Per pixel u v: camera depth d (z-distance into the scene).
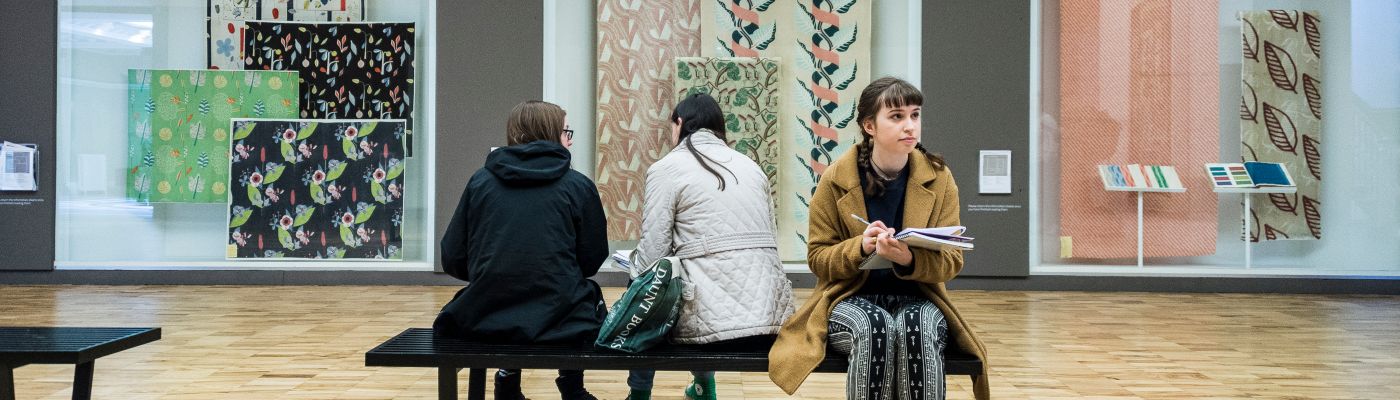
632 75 7.01
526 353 2.12
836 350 2.11
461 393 3.18
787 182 7.02
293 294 6.43
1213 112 6.87
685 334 2.23
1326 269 6.96
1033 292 6.81
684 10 7.04
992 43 6.90
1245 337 4.57
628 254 2.55
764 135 6.93
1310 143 6.92
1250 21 6.91
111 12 7.20
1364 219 6.96
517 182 2.35
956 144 6.93
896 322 2.03
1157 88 6.90
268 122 7.13
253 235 7.14
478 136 7.05
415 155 7.19
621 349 2.15
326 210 7.13
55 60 7.16
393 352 2.13
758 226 2.31
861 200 2.23
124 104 7.19
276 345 4.14
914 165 2.24
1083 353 4.07
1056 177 7.03
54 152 7.15
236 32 7.14
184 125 7.17
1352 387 3.34
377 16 7.19
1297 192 6.93
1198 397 3.16
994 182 6.91
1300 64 6.92
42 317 5.15
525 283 2.28
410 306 5.73
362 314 5.31
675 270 2.17
